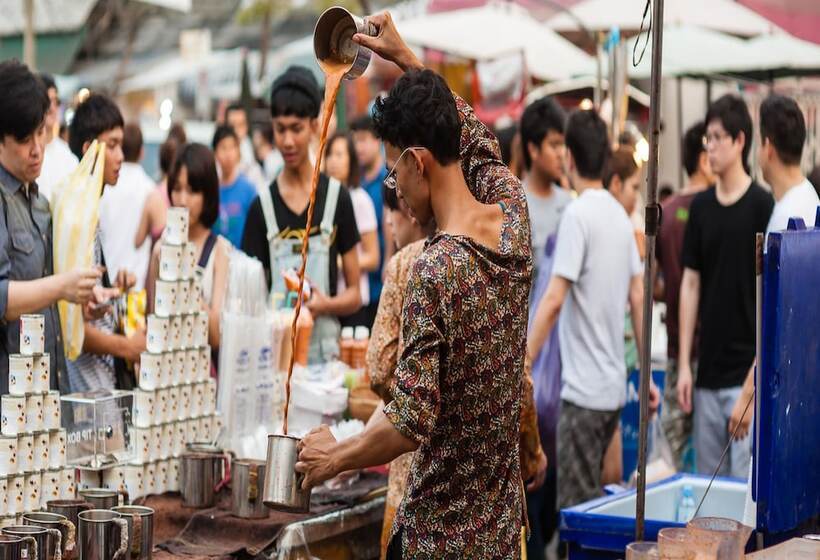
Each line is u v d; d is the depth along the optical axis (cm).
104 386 530
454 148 339
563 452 634
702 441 665
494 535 343
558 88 1395
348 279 655
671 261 727
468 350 330
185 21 2562
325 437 343
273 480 354
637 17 1014
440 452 337
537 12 1188
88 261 487
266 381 525
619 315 631
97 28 2417
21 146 462
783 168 566
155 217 849
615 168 768
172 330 480
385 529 445
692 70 1171
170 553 425
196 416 491
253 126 1542
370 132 1015
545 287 662
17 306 439
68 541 380
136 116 2086
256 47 2514
